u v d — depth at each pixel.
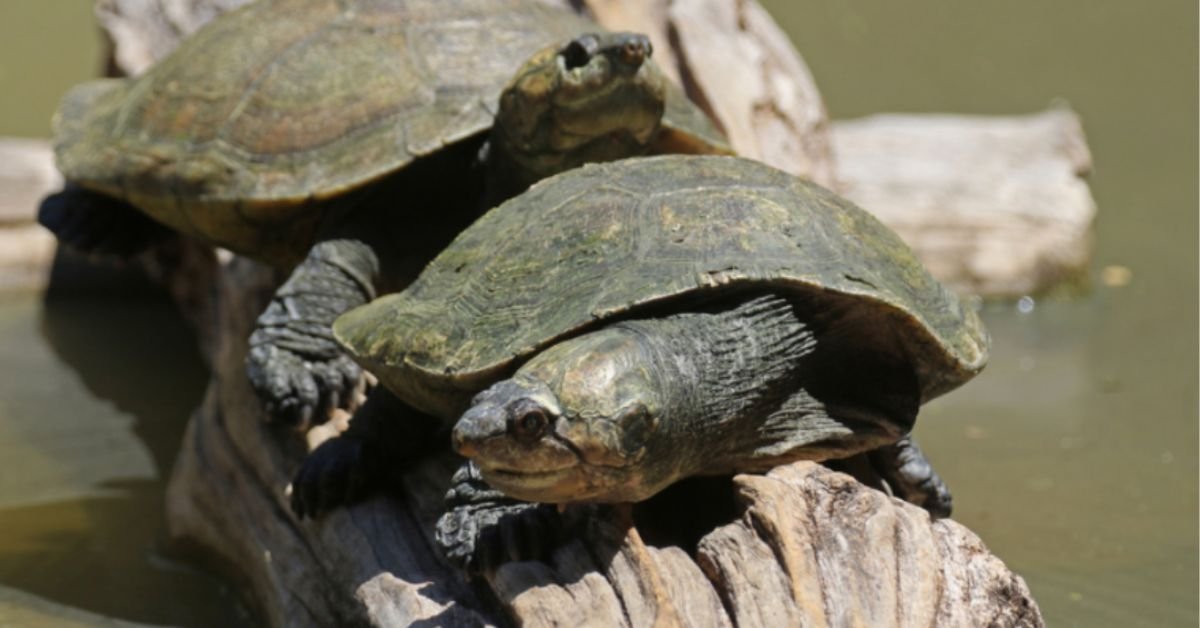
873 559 8.24
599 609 8.12
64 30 39.34
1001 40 42.91
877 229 9.85
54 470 15.82
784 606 7.94
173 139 13.58
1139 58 41.16
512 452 7.96
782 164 18.02
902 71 40.56
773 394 9.01
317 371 12.11
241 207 12.98
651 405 8.23
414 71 12.98
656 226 9.12
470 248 9.80
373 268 12.69
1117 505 13.99
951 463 15.37
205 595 12.65
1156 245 26.83
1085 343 20.50
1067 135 24.97
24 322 21.42
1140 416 16.97
